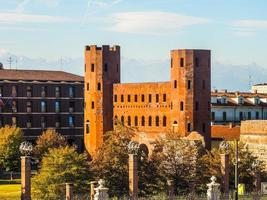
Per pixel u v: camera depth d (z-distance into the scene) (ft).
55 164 605.73
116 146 630.74
